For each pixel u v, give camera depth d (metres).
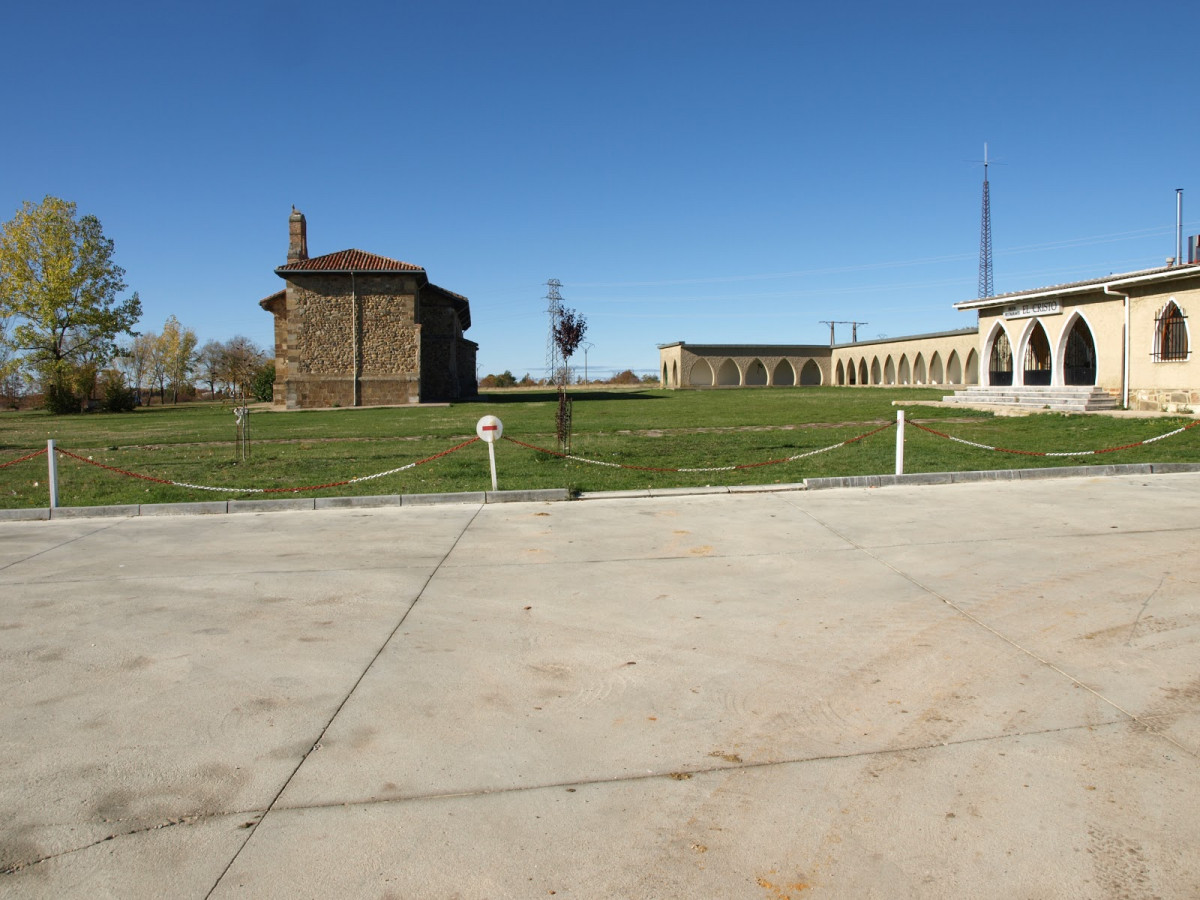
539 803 3.24
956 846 2.90
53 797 3.33
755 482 10.96
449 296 43.56
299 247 40.38
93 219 45.56
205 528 8.83
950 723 3.82
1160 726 3.72
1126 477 10.91
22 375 46.19
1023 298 25.14
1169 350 20.25
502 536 8.03
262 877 2.80
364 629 5.32
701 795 3.27
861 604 5.58
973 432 17.70
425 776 3.46
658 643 4.96
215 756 3.66
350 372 38.12
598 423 23.08
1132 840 2.90
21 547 8.05
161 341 75.25
